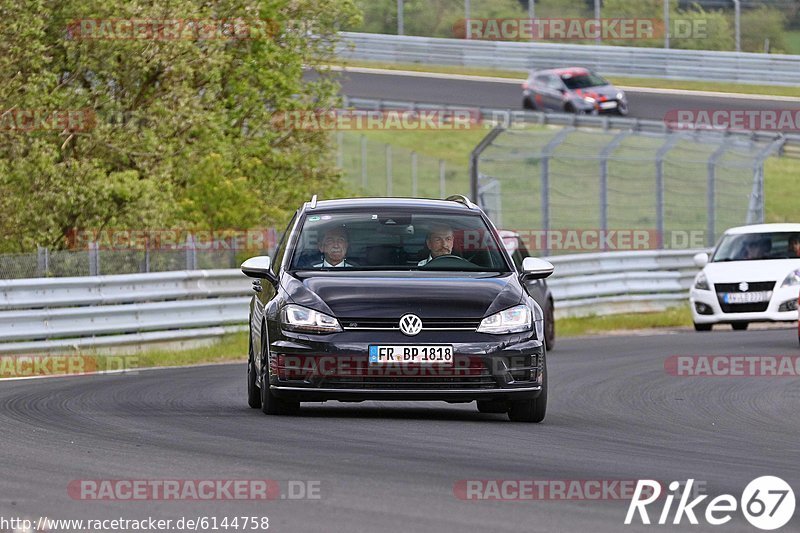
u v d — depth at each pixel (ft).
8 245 266.98
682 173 516.73
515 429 114.01
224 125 316.60
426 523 70.49
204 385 158.20
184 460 91.50
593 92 570.46
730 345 225.35
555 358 209.15
